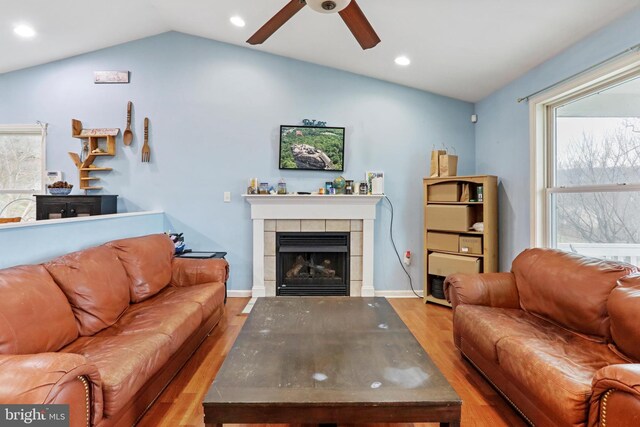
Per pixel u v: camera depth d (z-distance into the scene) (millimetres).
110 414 1356
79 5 3045
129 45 3838
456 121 4004
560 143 2818
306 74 3914
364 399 1253
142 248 2645
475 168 4012
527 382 1550
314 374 1418
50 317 1651
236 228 3930
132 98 3844
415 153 3984
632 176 2207
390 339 1764
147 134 3852
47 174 3830
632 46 1976
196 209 3904
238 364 1495
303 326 1937
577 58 2451
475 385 2080
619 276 1790
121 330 1944
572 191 2625
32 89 3824
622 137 2266
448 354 2498
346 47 3344
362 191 3840
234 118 3896
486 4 2264
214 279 2898
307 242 3898
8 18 3037
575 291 1906
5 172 3900
